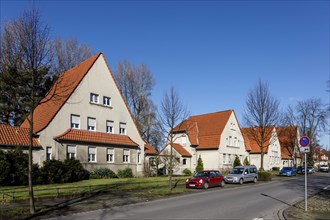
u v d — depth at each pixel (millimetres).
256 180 33750
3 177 21484
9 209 13273
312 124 61156
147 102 52531
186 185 25672
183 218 11922
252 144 62781
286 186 28422
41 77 21688
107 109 32906
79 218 11789
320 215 12750
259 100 39750
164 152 43781
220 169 48250
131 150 34656
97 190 20250
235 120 54094
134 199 17438
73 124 29359
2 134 24266
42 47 13828
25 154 23438
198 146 50125
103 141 30906
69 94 28906
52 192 18406
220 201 17234
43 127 26438
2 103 29703
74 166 26141
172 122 24703
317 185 29922
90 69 31656
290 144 67812
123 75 51750
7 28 17094
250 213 13242
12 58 14398
